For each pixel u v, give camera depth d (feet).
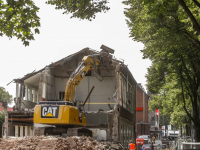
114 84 130.11
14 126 110.52
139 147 165.68
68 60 126.82
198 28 53.67
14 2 37.81
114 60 119.96
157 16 70.28
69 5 57.77
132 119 157.69
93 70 126.00
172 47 80.18
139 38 81.92
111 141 100.73
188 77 103.14
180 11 68.18
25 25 38.91
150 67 133.08
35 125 106.52
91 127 106.52
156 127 326.65
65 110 82.07
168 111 200.54
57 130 91.91
